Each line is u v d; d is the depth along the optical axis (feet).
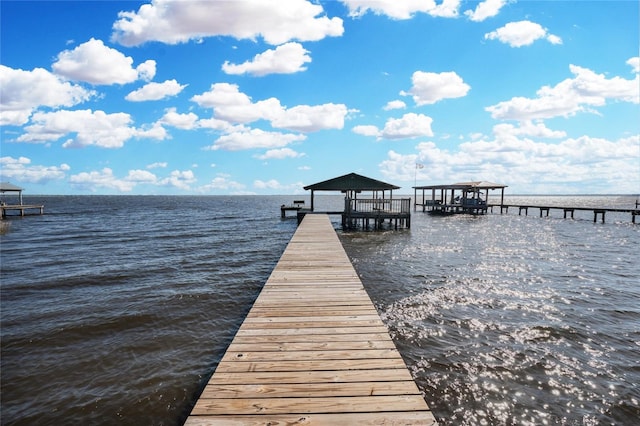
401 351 22.36
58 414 16.72
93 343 24.11
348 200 92.53
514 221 125.08
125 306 31.60
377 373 12.75
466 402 17.26
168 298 34.06
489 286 37.50
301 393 11.43
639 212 112.88
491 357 21.59
